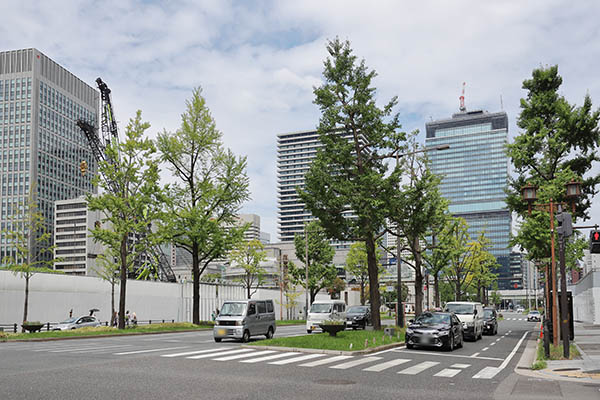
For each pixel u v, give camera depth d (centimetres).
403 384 1163
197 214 3862
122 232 3472
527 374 1405
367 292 9125
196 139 3953
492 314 3447
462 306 2850
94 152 9950
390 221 3016
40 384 1055
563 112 2836
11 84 15612
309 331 3278
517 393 1079
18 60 15650
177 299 5453
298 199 2841
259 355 1711
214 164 4047
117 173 3509
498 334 3469
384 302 10075
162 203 3831
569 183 2052
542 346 2020
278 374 1266
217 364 1444
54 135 16188
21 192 15025
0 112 15500
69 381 1099
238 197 4069
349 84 2866
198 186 3988
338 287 8781
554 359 1680
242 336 2280
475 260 5409
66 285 4312
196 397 929
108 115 10450
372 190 2725
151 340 2506
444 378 1287
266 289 6625
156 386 1044
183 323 3884
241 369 1345
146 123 3612
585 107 2831
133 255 3769
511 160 2981
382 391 1054
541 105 2969
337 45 2886
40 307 4091
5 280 3884
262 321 2467
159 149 3953
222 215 4088
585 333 3356
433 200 3017
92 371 1266
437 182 2998
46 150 15750
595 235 1574
